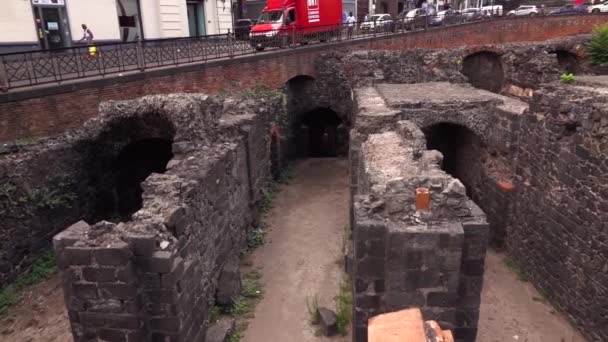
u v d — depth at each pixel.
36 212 10.30
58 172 10.80
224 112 13.80
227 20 27.14
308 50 20.64
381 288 6.64
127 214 12.90
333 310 9.25
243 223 12.12
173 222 7.04
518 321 9.03
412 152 8.91
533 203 10.45
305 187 17.53
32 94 10.84
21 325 8.69
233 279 9.48
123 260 6.20
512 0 62.19
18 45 17.11
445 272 6.31
